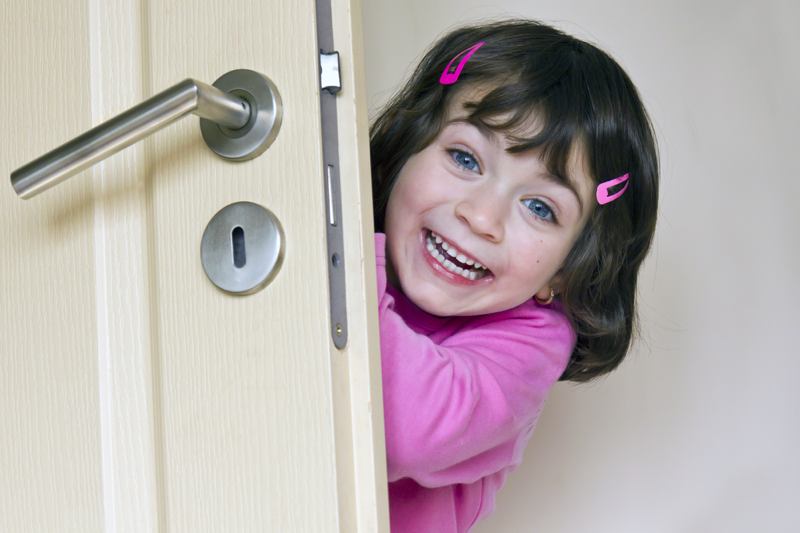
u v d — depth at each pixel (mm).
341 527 458
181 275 512
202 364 499
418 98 859
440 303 808
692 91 1405
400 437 668
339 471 462
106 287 542
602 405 1389
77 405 548
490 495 966
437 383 688
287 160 483
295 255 477
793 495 1363
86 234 554
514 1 1392
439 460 695
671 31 1409
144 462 517
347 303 481
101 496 533
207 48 516
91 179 554
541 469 1379
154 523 511
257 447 479
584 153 822
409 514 831
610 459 1381
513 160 797
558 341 876
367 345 475
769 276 1391
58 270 563
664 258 1403
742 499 1368
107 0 570
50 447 556
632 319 970
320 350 467
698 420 1383
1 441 575
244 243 486
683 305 1398
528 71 826
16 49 605
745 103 1402
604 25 1410
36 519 557
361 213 481
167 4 534
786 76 1399
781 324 1385
